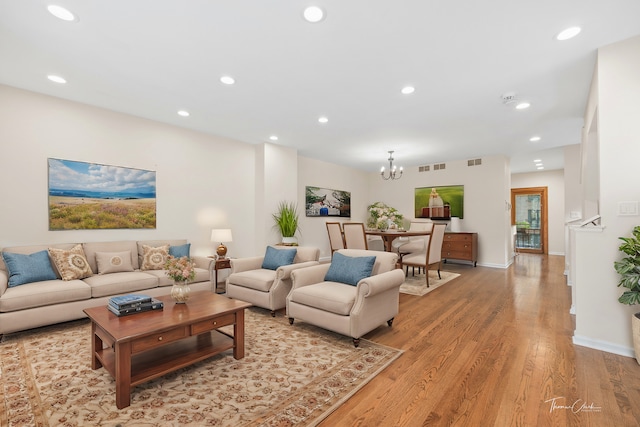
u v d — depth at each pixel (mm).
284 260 3865
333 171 7578
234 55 2588
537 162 7633
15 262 2957
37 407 1777
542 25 2166
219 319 2293
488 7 1980
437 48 2467
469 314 3520
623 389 1961
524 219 9516
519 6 1972
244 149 5465
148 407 1790
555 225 8945
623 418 1689
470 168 7008
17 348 2543
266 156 5500
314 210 7051
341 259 3314
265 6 1981
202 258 4137
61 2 1936
